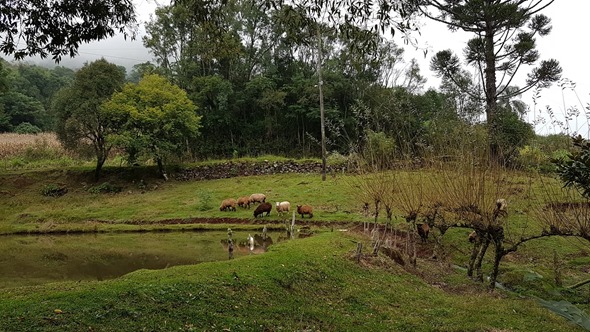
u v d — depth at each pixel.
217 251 14.48
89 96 28.05
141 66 40.50
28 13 6.14
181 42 39.19
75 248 15.60
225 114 41.59
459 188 10.23
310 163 30.47
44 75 76.25
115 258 13.76
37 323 5.86
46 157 35.91
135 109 27.42
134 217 21.20
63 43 6.50
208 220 20.19
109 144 28.97
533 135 12.82
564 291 10.12
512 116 16.69
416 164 12.27
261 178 29.33
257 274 8.91
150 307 6.82
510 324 7.54
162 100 29.19
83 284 7.71
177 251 14.65
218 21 6.94
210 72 42.06
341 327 7.26
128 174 30.20
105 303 6.70
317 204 21.59
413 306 8.58
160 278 8.09
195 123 30.75
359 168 13.28
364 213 17.59
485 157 10.54
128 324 6.25
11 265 12.88
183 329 6.39
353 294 8.88
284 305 7.91
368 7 5.66
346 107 40.62
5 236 18.47
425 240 14.89
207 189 26.61
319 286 9.13
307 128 43.88
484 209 9.82
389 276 10.49
